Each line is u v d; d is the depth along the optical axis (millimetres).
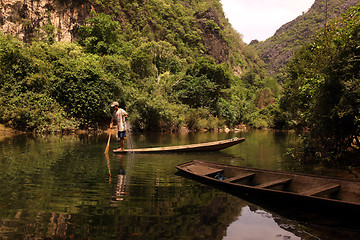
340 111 5594
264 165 6047
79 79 15820
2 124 12992
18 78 14180
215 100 27500
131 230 2328
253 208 3021
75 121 15234
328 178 3705
